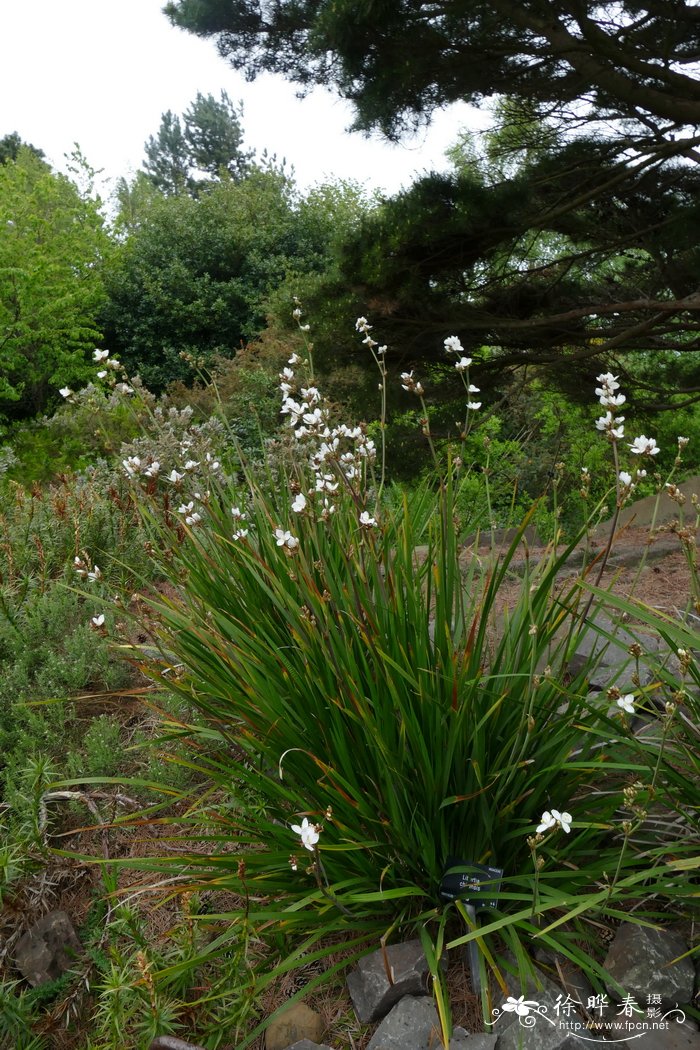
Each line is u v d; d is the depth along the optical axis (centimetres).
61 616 368
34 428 1156
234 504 322
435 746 205
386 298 679
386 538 253
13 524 477
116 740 300
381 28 552
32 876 254
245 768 242
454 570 246
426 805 211
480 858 212
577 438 1079
